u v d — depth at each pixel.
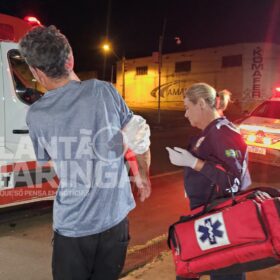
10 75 4.15
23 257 3.85
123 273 3.51
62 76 1.69
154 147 11.56
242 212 1.98
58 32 1.68
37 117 1.72
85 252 1.78
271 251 1.89
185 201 5.78
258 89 28.61
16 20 4.35
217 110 2.43
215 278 2.36
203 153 2.33
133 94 37.56
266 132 6.91
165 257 3.77
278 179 7.14
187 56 32.47
